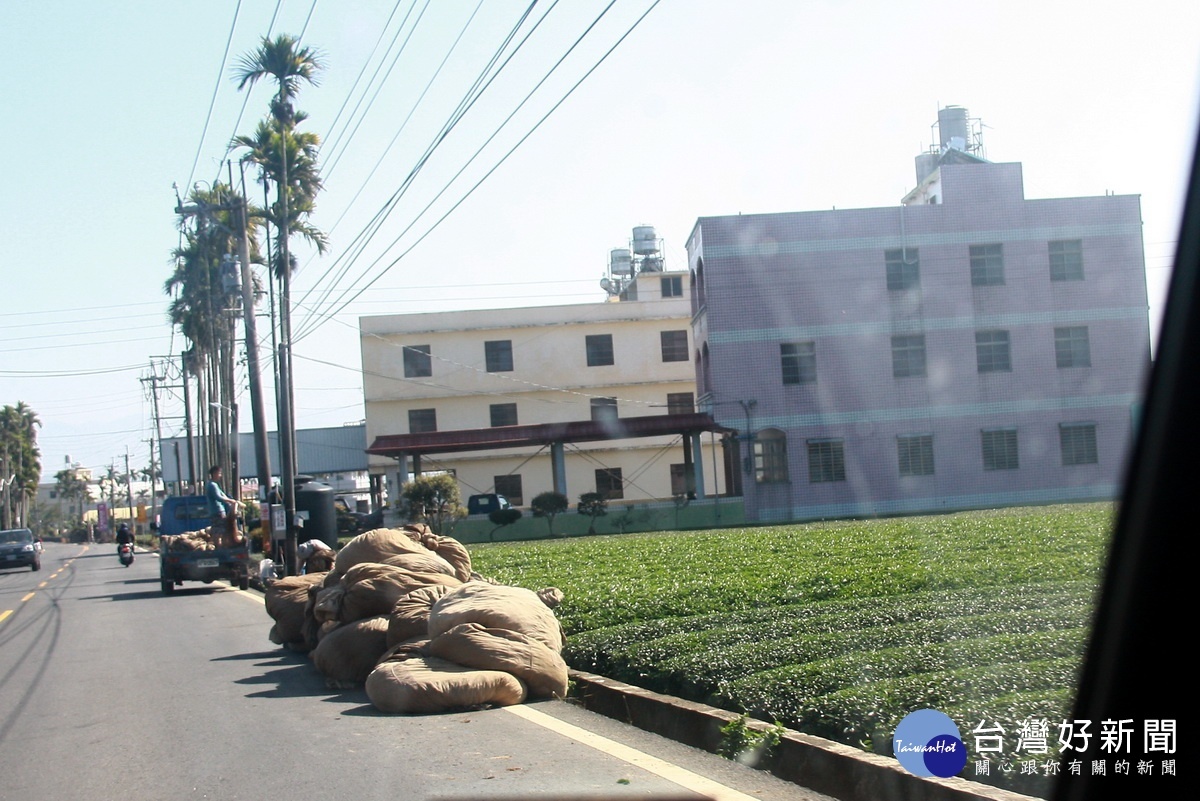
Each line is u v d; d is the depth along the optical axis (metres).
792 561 18.00
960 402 40.44
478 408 54.91
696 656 8.98
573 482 54.12
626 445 54.34
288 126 33.47
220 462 50.69
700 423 39.94
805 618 10.95
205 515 29.67
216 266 46.59
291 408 27.39
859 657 8.41
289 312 28.73
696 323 44.72
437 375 54.84
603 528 40.53
